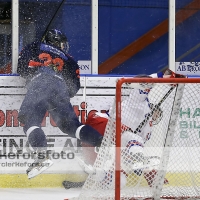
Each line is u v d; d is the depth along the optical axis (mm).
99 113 16359
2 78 17031
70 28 17719
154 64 18188
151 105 14406
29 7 17469
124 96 14344
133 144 13938
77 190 16297
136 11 17984
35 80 16578
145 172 14008
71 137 17109
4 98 17031
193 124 16016
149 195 14000
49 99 16578
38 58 16719
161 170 13328
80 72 17844
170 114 13484
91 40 17797
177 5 18141
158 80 12406
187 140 15930
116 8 17891
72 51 17766
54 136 17078
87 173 16312
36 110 16484
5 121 17031
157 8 18078
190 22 18172
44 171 16672
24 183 16891
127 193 13820
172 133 13195
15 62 17406
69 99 16797
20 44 17453
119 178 12273
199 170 14570
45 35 17031
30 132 15859
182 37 18203
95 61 17828
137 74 18078
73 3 17672
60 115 16656
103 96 17516
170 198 13953
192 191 14469
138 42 18078
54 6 17578
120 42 17984
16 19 17359
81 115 17375
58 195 15398
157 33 18109
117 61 17984
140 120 14367
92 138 15773
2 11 17344
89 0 17766
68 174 17000
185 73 18281
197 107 15758
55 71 16766
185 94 15055
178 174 14633
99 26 17828
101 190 13391
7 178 16859
